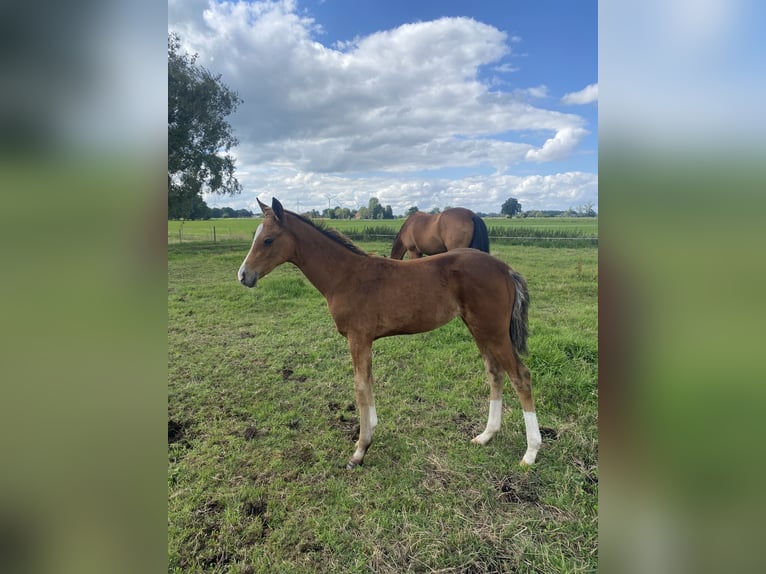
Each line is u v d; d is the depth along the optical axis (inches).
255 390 141.3
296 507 87.2
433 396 134.8
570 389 133.3
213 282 317.7
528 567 71.9
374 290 102.5
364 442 101.0
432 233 246.1
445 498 88.7
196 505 87.7
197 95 607.8
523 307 103.3
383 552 75.7
